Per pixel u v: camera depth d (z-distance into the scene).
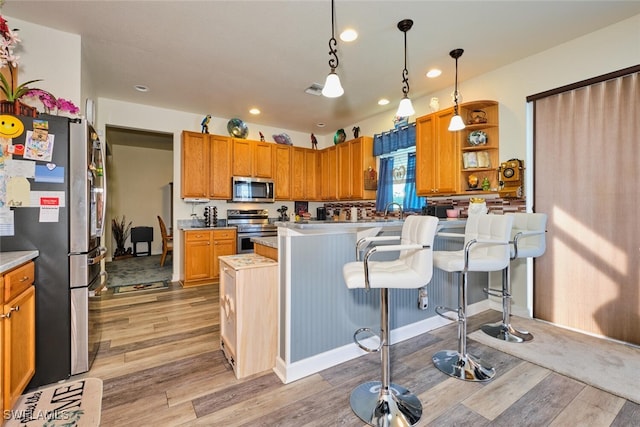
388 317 1.64
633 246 2.38
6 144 1.81
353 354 2.23
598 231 2.55
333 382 1.92
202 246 4.36
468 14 2.28
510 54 2.89
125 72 3.26
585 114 2.61
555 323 2.81
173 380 1.95
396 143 4.22
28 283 1.76
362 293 2.28
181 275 4.59
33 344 1.80
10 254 1.73
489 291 3.18
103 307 3.39
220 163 4.68
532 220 2.52
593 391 1.80
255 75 3.33
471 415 1.60
